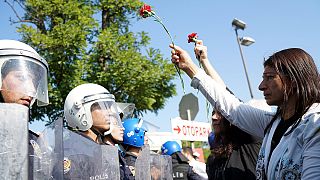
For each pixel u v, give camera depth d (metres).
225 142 3.30
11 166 1.85
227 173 3.20
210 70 3.24
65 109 3.74
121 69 15.20
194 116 8.40
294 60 2.26
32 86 2.46
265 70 2.37
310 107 2.17
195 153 8.69
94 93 3.71
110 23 17.08
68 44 14.62
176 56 2.95
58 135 2.15
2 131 1.86
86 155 2.62
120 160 3.83
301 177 1.99
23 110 1.91
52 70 15.08
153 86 16.16
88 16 15.54
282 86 2.29
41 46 14.93
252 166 3.19
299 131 2.09
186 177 6.72
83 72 15.17
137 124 4.92
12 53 2.43
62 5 15.21
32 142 2.08
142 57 15.64
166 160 4.34
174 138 8.21
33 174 2.05
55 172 2.11
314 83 2.22
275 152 2.19
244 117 2.73
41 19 15.81
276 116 2.42
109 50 15.31
